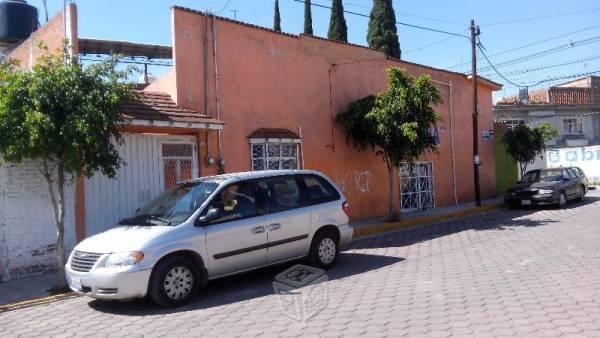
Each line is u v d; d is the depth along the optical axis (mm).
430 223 16203
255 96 13688
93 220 10422
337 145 15875
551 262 8680
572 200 20094
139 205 11180
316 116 15320
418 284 7617
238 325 6062
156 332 5988
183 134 12078
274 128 14086
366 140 15516
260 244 8055
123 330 6160
